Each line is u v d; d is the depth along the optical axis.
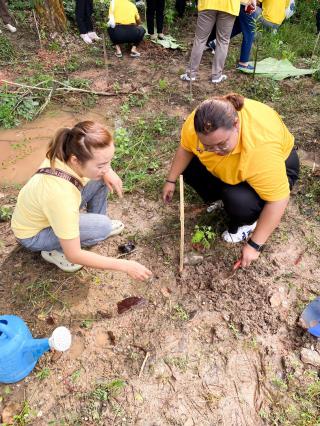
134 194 3.63
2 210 3.39
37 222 2.55
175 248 3.14
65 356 2.51
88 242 2.87
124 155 4.05
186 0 7.58
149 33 6.48
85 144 2.10
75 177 2.30
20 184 3.80
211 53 6.21
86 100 4.96
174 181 3.16
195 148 2.73
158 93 5.11
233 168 2.60
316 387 2.35
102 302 2.79
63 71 5.55
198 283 2.91
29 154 4.18
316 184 3.71
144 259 3.07
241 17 5.15
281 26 6.98
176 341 2.58
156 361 2.48
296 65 5.96
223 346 2.56
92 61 5.81
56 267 3.00
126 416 2.25
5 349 2.20
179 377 2.41
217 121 2.15
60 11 6.18
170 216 3.41
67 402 2.31
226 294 2.83
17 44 6.09
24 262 3.03
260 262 3.04
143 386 2.37
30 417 2.25
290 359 2.49
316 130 4.49
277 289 2.86
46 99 4.86
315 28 7.21
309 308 2.70
